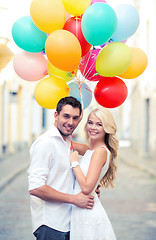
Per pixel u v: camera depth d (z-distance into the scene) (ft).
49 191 8.98
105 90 10.45
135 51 10.85
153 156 53.47
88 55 10.43
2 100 49.73
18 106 64.28
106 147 10.00
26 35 9.65
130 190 29.68
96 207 9.71
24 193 28.25
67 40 8.96
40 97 10.16
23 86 66.74
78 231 9.43
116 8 10.37
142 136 59.82
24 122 72.84
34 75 10.34
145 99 59.26
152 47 52.80
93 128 9.95
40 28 9.47
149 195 27.48
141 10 63.10
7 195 27.37
